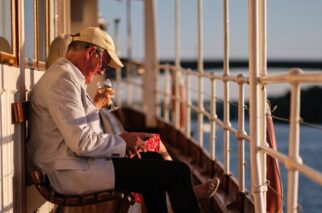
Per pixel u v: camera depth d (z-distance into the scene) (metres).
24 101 4.21
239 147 5.02
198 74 7.71
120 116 12.44
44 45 5.83
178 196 4.00
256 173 4.06
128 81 17.19
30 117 4.15
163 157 4.67
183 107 9.78
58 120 3.90
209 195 4.61
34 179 3.95
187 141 8.42
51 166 3.99
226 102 5.73
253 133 4.07
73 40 4.23
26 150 4.27
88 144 3.88
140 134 4.44
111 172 3.99
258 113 4.12
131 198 3.99
